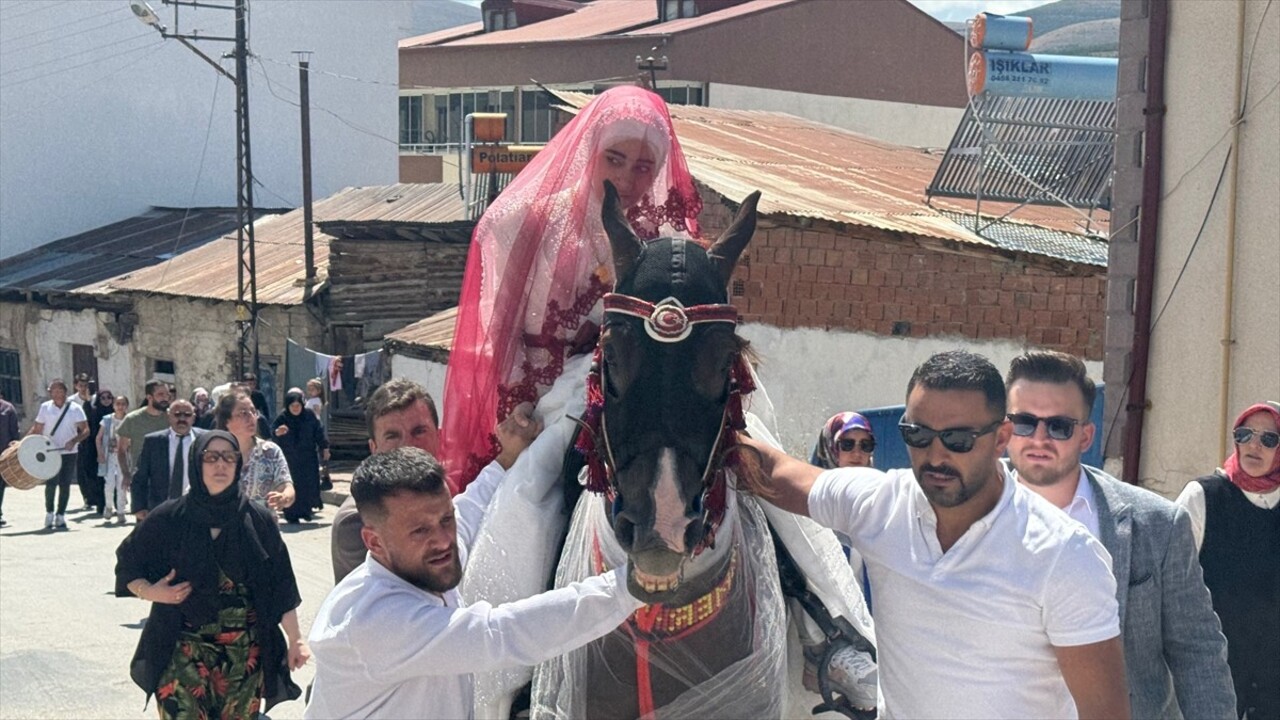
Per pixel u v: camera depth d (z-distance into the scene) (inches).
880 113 1348.4
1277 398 293.1
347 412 754.2
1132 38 317.7
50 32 1263.5
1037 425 128.2
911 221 447.5
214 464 201.0
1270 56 291.0
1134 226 321.1
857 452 207.5
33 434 516.4
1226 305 299.3
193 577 201.2
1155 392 318.0
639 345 106.2
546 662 125.2
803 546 132.2
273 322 821.2
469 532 131.2
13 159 1251.2
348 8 1422.2
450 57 1432.1
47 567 444.5
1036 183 479.8
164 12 1318.9
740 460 119.2
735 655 120.9
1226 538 174.9
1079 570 101.0
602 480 114.7
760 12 1259.8
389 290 799.1
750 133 672.4
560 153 138.1
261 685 208.2
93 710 274.7
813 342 422.9
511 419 133.7
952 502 102.4
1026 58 475.5
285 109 1395.2
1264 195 294.2
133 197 1315.2
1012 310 425.7
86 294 961.5
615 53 1273.4
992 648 103.2
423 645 111.1
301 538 499.2
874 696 129.2
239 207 821.9
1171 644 126.6
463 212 851.4
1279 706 173.9
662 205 137.3
